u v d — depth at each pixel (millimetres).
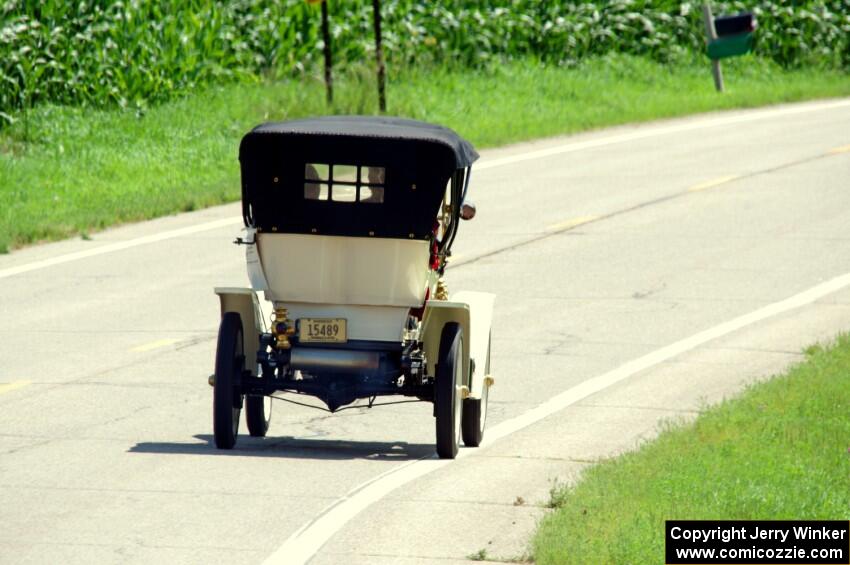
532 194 95312
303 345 39438
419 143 38031
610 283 68188
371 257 38781
